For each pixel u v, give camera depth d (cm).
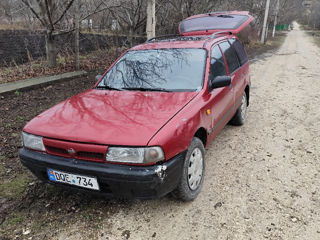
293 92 732
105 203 289
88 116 270
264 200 289
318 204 281
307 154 387
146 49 387
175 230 252
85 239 243
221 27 529
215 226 255
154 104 284
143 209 280
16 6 955
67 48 1073
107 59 1073
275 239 238
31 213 275
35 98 618
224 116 371
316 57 1515
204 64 340
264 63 1328
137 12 1096
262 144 421
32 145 264
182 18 1256
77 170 239
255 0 2462
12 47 1063
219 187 313
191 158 276
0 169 350
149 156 226
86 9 943
